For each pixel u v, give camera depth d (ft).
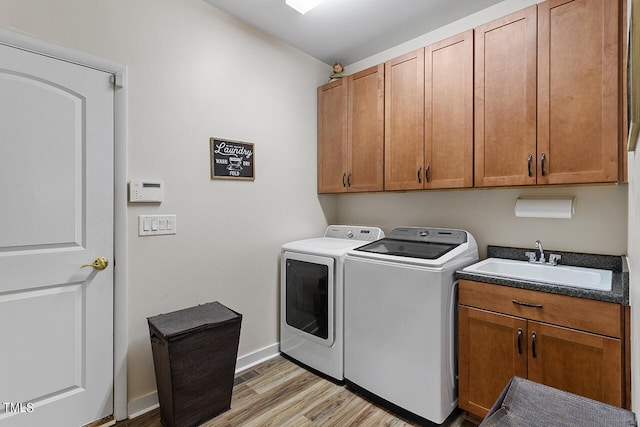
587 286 4.91
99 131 5.77
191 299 7.07
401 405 6.23
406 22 7.93
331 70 10.30
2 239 4.91
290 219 9.16
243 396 6.86
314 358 7.80
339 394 6.95
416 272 6.01
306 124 9.55
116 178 5.98
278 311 8.86
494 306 5.62
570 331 4.86
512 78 6.12
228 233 7.73
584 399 2.85
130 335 6.19
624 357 4.47
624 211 5.98
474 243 7.21
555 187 6.52
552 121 5.69
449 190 7.75
